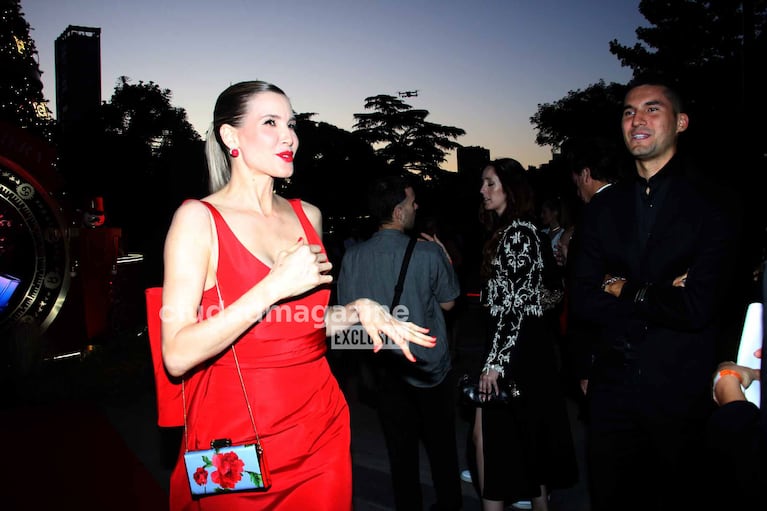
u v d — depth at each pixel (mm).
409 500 3385
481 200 3494
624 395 2535
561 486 3312
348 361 6496
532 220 3252
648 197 2639
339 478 2150
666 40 29016
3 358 6668
